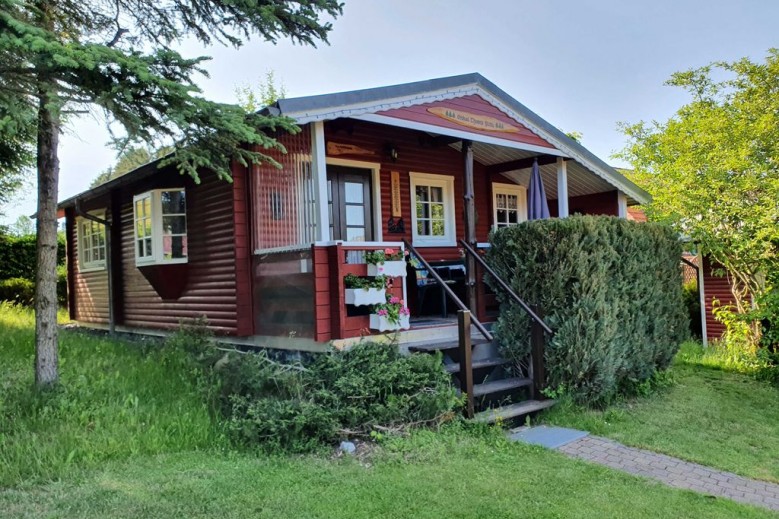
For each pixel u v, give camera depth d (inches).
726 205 320.8
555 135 334.3
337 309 214.1
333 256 216.7
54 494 132.6
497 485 147.0
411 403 189.2
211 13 232.5
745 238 311.0
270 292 247.3
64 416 182.5
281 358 241.3
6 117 141.2
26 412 183.6
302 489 139.3
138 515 122.0
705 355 346.3
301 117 217.9
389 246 231.1
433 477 150.8
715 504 145.2
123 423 179.9
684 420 228.5
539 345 231.1
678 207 345.4
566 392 230.8
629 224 262.8
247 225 264.5
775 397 265.4
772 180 308.3
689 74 416.5
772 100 368.5
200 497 132.0
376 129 335.3
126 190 387.9
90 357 270.5
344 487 141.5
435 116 271.6
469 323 205.9
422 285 315.9
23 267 638.5
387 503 132.3
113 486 137.9
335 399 183.3
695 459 185.0
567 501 139.7
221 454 165.3
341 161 315.9
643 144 434.0
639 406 246.8
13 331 356.8
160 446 166.6
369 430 182.2
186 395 210.2
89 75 157.8
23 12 187.9
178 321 320.8
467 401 201.2
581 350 227.0
